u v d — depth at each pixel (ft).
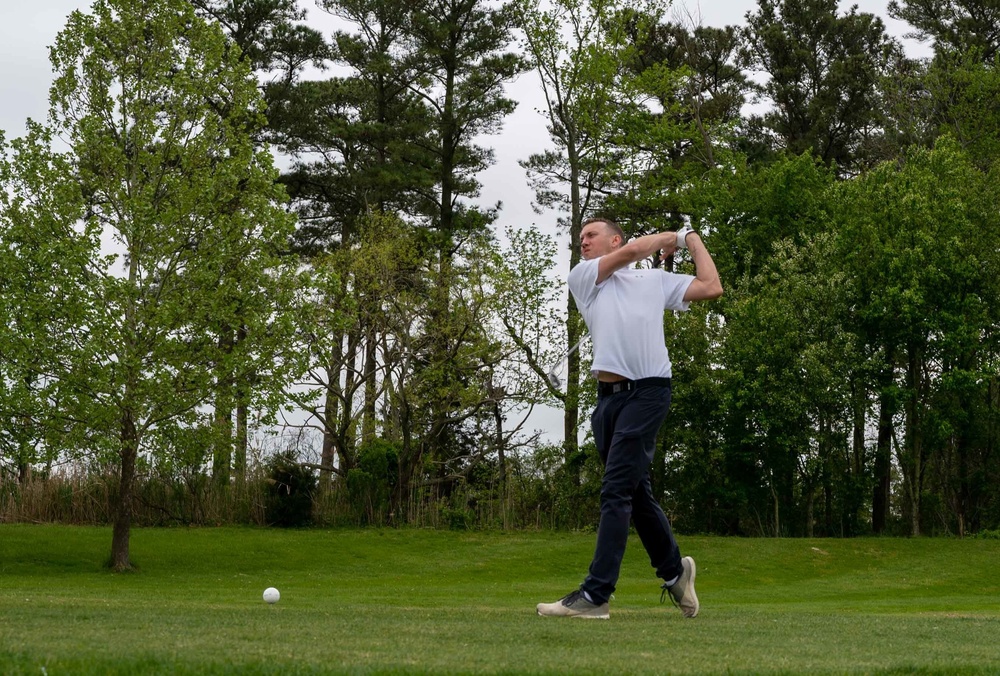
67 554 76.74
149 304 68.90
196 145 72.74
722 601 61.46
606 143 125.80
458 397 112.37
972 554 86.28
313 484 102.42
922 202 101.76
